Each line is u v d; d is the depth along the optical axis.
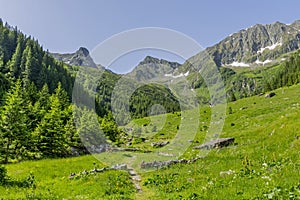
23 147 52.34
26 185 21.61
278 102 70.38
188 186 17.95
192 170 21.86
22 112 52.09
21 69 148.62
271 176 15.10
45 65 162.62
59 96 97.88
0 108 59.44
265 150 24.12
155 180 20.53
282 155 20.88
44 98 95.81
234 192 13.39
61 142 57.22
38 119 65.38
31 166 30.94
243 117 59.38
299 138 23.80
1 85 111.56
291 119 30.78
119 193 18.56
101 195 18.16
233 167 20.67
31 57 150.88
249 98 96.00
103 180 21.28
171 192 17.41
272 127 32.31
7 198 16.91
